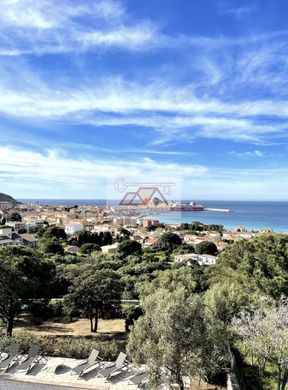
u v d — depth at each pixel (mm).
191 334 9477
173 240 67688
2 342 13992
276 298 17250
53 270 24250
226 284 19219
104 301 20078
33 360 12859
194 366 9094
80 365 12453
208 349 9562
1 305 18578
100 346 14312
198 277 30000
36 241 74312
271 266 19609
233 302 16375
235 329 12273
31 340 14922
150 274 34469
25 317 23469
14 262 19156
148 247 65312
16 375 11977
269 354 10562
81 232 73500
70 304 20453
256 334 10930
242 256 22406
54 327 21359
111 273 22359
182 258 52438
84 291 20125
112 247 61812
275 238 21516
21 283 18500
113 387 11188
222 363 11570
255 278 19172
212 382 11539
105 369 12172
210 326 10008
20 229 93375
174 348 9242
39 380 11438
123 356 12641
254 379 11859
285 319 10523
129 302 25812
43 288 22625
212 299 16406
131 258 50375
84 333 19828
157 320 10031
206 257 54281
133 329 10680
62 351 14016
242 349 14141
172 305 9867
